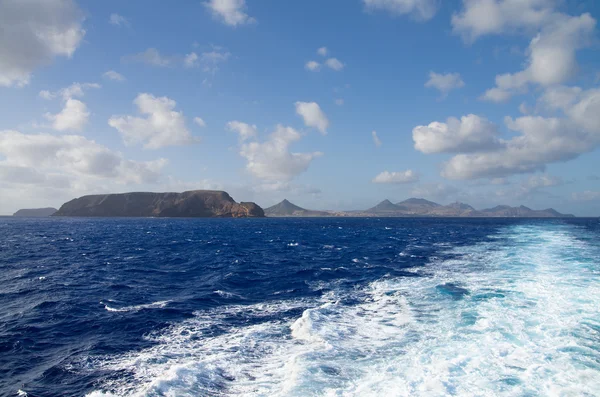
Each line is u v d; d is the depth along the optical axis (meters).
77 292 20.05
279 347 11.30
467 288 18.70
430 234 72.31
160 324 13.98
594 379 8.54
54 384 9.26
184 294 19.36
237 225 137.00
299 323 13.55
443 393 7.97
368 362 9.87
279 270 27.14
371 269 26.84
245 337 12.27
